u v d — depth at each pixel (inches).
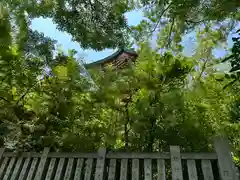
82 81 154.9
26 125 142.7
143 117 138.9
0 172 126.9
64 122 144.9
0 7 161.0
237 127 131.8
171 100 135.3
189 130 128.3
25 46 165.6
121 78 150.3
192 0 149.2
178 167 109.8
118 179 118.0
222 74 152.3
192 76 154.3
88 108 148.4
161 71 150.6
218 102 138.7
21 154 131.3
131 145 137.9
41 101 150.0
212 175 106.0
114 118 147.3
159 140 135.0
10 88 158.2
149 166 113.4
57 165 124.6
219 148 112.9
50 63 166.1
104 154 121.6
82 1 183.2
